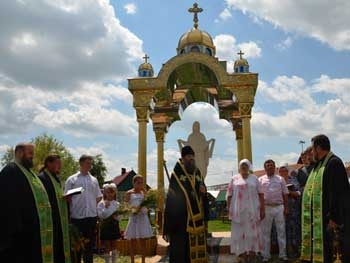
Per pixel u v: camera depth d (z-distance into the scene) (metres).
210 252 12.59
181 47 17.53
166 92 16.33
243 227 9.59
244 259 9.70
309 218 6.96
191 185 7.63
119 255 13.06
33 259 6.44
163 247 13.19
